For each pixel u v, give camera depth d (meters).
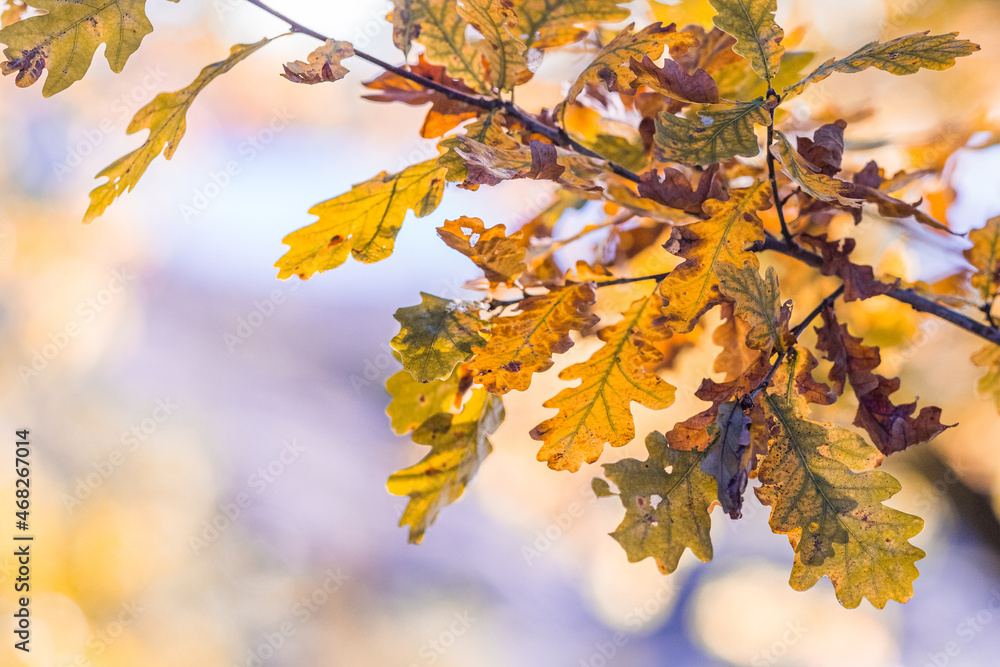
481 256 1.36
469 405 1.43
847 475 1.35
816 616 4.88
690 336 1.47
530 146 1.34
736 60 1.43
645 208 1.41
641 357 1.37
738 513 1.33
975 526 4.16
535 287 1.40
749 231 1.36
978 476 3.19
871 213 1.49
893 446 1.37
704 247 1.36
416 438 1.43
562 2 1.40
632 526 1.37
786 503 1.35
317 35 1.36
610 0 1.40
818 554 1.34
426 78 1.39
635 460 1.38
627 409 1.37
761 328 1.34
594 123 1.46
